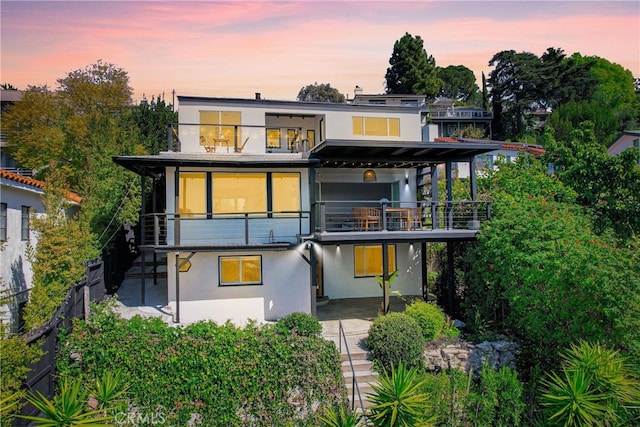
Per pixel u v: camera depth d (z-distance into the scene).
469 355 12.52
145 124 29.41
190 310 15.33
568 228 13.01
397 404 8.24
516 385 10.45
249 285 15.62
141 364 10.13
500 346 12.82
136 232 23.64
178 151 16.64
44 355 9.58
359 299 19.03
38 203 15.22
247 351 10.52
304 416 10.55
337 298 19.22
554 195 17.08
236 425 10.28
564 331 11.77
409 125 19.77
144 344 10.21
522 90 56.72
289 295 15.78
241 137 17.59
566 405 8.76
